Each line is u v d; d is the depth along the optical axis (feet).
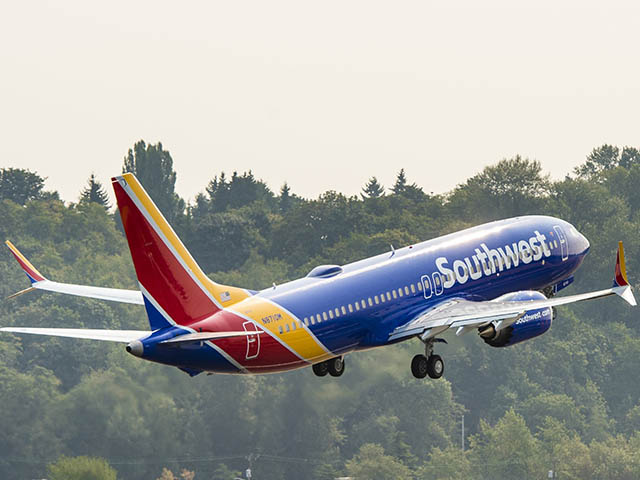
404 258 493.77
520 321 504.84
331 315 451.12
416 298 486.79
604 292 444.14
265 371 439.22
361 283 467.93
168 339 394.52
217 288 419.54
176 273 403.75
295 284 453.17
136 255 394.93
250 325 422.00
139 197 392.68
